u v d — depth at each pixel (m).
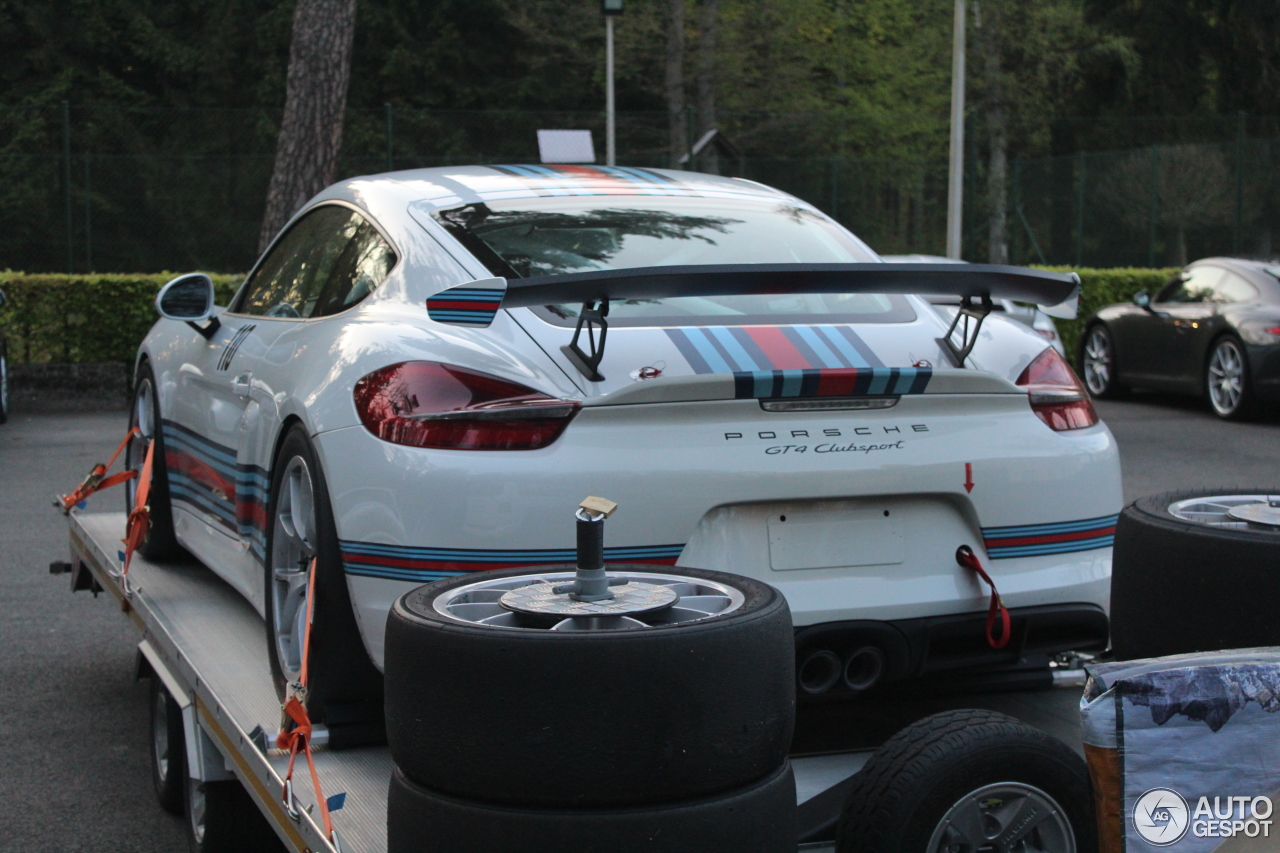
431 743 1.83
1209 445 11.46
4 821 3.78
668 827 1.76
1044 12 43.44
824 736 3.06
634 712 1.75
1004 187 40.75
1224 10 49.12
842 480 2.78
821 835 2.35
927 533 2.91
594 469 2.66
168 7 44.19
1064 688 3.35
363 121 38.28
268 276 4.22
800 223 3.65
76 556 5.21
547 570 2.23
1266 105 48.62
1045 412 3.05
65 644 5.64
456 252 3.19
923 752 2.11
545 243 3.26
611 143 22.55
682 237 3.40
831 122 37.53
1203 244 26.83
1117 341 14.90
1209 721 1.83
